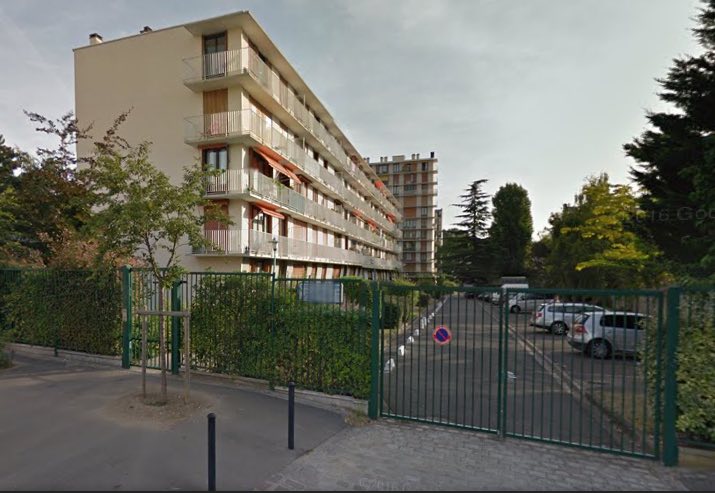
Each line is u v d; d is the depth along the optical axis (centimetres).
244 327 643
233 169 1727
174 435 432
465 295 564
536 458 406
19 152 1581
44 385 622
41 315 848
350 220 3788
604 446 446
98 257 544
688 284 452
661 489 345
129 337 755
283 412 516
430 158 7312
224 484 335
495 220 4681
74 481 333
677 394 413
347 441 439
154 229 535
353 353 549
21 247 1036
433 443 439
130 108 1817
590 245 1947
